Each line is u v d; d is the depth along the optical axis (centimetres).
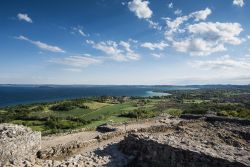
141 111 7719
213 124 2970
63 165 1309
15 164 1335
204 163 1126
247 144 2273
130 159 1430
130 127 2752
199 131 2617
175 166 1234
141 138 1459
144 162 1400
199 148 1223
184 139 1451
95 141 2105
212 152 1156
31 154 1597
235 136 2462
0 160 1314
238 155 1136
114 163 1363
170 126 2797
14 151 1420
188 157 1187
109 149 1603
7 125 1543
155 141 1359
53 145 1852
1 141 1341
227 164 1054
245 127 2742
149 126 2739
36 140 1670
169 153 1268
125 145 1578
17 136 1470
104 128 2717
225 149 1231
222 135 2453
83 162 1359
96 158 1424
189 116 3422
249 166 994
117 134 2355
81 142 1948
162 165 1298
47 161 1463
